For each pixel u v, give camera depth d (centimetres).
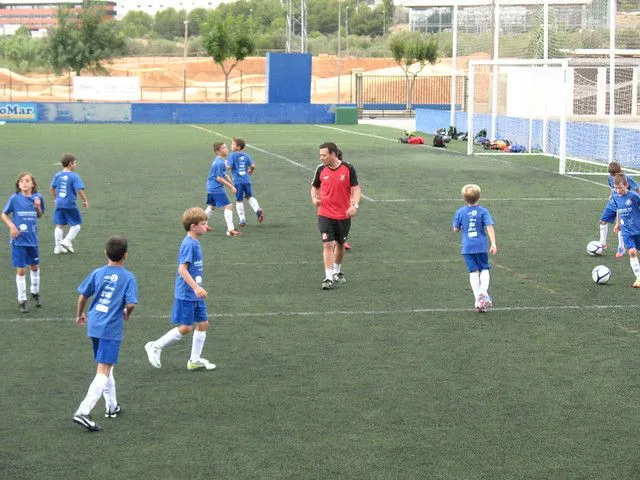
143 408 917
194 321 1023
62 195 1722
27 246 1292
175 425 870
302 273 1572
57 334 1185
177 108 6259
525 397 954
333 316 1288
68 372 1029
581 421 884
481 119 4638
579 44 4122
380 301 1376
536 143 4109
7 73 9831
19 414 898
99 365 865
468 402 937
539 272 1587
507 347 1138
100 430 857
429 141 4694
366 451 807
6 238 1884
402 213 2245
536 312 1313
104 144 4331
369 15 15300
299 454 799
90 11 8725
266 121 6347
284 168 3294
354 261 1675
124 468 770
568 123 3788
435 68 9706
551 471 766
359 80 7994
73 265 1630
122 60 11275
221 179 1931
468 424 875
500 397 952
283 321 1259
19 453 801
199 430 857
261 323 1248
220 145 1958
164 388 978
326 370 1042
